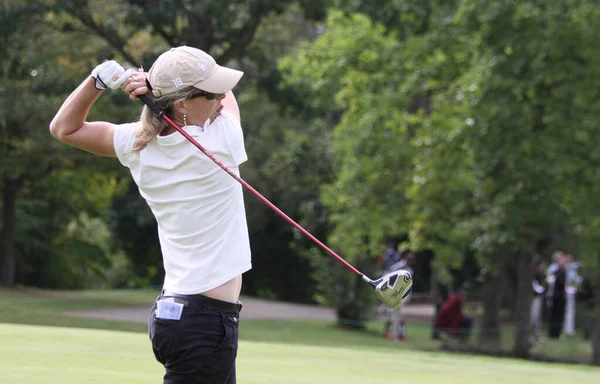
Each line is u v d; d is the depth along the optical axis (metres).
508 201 30.55
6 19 31.72
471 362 18.38
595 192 30.34
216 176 6.36
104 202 56.53
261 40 40.41
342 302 39.44
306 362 15.07
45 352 12.98
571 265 42.78
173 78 6.33
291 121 52.69
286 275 61.62
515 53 30.25
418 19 35.88
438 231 33.47
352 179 35.78
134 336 16.56
